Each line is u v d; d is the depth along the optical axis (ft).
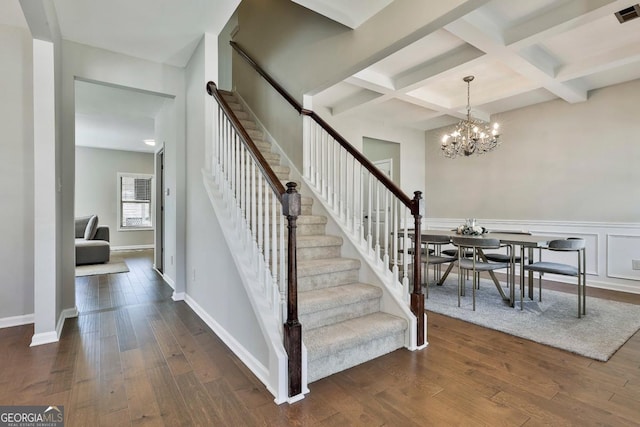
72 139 10.48
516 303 11.82
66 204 10.37
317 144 11.50
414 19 7.55
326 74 10.51
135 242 28.32
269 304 6.82
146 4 8.47
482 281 15.66
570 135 15.05
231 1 8.38
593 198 14.37
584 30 9.63
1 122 9.62
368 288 8.66
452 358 7.52
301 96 11.87
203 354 7.66
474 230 13.16
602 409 5.59
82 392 6.07
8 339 8.57
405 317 8.09
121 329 9.28
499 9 8.62
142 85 11.49
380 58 8.84
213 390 6.14
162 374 6.73
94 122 19.25
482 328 9.41
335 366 6.81
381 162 21.66
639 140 13.15
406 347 8.06
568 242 10.26
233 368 6.98
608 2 7.54
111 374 6.73
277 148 13.38
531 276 12.27
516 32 9.20
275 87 12.75
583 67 11.21
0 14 9.23
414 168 21.07
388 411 5.53
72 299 10.43
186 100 12.14
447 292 13.34
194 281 11.14
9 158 9.71
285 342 5.97
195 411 5.51
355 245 9.64
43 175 8.33
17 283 9.77
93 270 18.07
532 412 5.51
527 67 10.91
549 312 10.75
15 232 9.76
